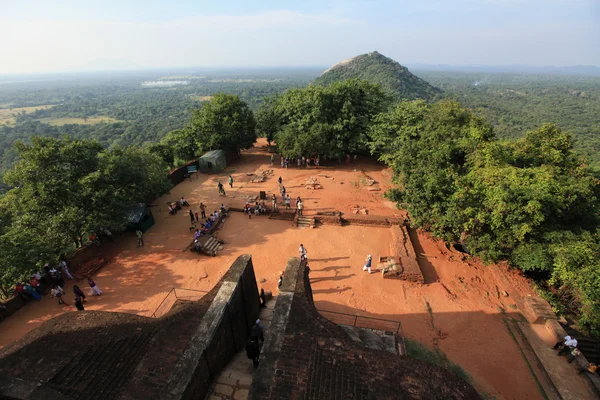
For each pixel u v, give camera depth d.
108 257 23.38
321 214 29.14
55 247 20.88
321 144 40.56
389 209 31.33
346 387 9.21
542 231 20.66
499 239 21.11
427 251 24.84
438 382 9.18
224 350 12.15
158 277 21.23
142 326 11.75
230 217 29.58
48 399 9.12
